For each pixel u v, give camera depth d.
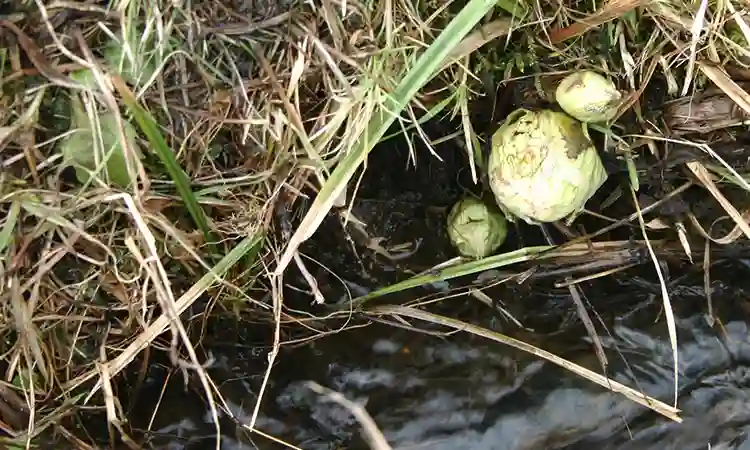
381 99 0.63
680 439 0.64
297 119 0.62
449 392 0.64
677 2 0.65
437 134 0.69
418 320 0.67
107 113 0.62
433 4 0.66
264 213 0.65
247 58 0.64
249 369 0.66
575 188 0.63
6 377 0.64
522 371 0.64
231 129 0.64
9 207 0.62
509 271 0.68
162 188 0.64
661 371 0.65
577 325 0.66
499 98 0.68
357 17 0.64
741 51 0.65
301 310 0.67
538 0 0.65
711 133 0.67
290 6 0.63
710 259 0.68
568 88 0.63
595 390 0.64
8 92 0.61
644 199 0.69
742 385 0.64
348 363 0.65
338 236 0.69
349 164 0.63
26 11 0.61
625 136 0.67
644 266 0.68
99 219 0.64
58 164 0.62
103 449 0.63
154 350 0.66
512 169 0.63
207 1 0.62
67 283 0.64
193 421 0.64
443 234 0.69
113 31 0.62
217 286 0.66
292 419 0.64
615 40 0.66
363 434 0.63
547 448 0.63
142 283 0.65
